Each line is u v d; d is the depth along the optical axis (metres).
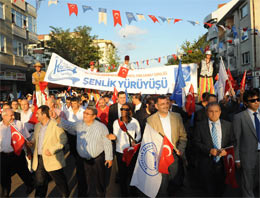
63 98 13.75
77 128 4.14
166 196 4.07
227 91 5.96
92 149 4.00
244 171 3.71
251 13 21.80
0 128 4.49
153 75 7.34
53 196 4.48
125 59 8.35
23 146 4.65
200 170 4.00
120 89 7.36
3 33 21.83
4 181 4.44
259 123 3.67
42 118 4.16
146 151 4.03
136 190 4.45
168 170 4.09
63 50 28.53
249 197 3.68
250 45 22.48
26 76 25.61
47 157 3.99
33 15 27.91
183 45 22.88
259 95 3.66
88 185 4.12
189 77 7.08
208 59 7.02
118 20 5.78
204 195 4.34
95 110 4.08
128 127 4.41
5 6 22.12
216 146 3.81
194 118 5.00
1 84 21.61
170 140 4.02
